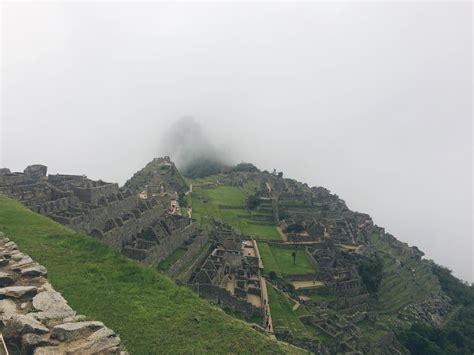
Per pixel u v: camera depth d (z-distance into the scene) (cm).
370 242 15462
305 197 16688
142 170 15338
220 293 5819
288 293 8312
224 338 2177
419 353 9325
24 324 1423
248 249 10106
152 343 2002
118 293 2406
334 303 9019
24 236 3039
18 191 6066
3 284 1861
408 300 12169
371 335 8788
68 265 2639
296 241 11750
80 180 8781
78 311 2141
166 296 2488
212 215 12556
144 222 7006
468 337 12025
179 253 6794
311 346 6022
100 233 5353
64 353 1348
